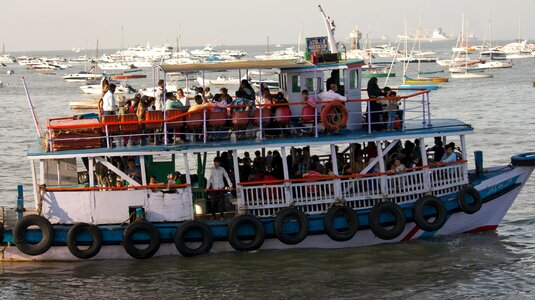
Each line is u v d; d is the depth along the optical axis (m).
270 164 29.41
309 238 28.17
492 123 73.12
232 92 127.25
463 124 29.97
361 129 29.53
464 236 30.27
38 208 27.61
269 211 27.91
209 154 53.03
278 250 28.22
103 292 25.62
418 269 27.14
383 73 159.38
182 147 27.22
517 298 24.64
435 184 28.97
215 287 25.83
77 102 107.62
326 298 24.78
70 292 25.62
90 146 27.50
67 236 27.14
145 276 26.78
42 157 27.23
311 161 29.38
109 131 27.55
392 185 28.53
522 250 29.14
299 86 29.27
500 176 30.17
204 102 28.70
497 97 106.69
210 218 28.31
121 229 27.31
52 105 116.56
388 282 26.08
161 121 27.28
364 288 25.58
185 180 30.27
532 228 32.31
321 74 29.20
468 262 27.81
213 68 28.45
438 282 26.05
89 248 27.23
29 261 28.02
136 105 29.55
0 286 26.08
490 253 28.66
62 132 27.44
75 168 29.72
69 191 27.39
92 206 27.42
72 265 27.69
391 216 28.12
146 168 29.52
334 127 27.94
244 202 27.78
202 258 27.86
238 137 28.27
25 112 103.31
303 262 27.73
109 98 29.45
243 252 28.14
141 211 27.31
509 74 169.12
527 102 96.75
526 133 64.31
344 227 27.97
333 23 30.83
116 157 28.92
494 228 30.61
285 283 26.05
